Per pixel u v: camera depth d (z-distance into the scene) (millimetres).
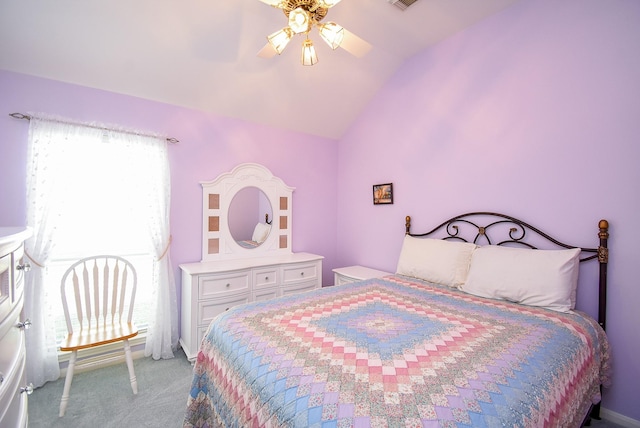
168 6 1965
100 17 1898
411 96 2945
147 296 2893
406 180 3010
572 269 1778
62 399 1768
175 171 2672
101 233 2486
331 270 3809
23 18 1782
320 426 803
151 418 1759
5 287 1008
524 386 970
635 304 1711
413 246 2629
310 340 1271
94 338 1914
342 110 3389
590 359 1427
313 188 3650
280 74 2729
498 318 1565
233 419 1163
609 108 1787
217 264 2719
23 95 2033
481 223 2412
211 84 2596
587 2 1864
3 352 970
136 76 2316
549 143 2031
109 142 2330
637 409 1705
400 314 1616
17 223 2014
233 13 2119
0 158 1963
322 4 1485
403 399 875
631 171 1715
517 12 2182
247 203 3102
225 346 1359
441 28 2488
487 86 2361
